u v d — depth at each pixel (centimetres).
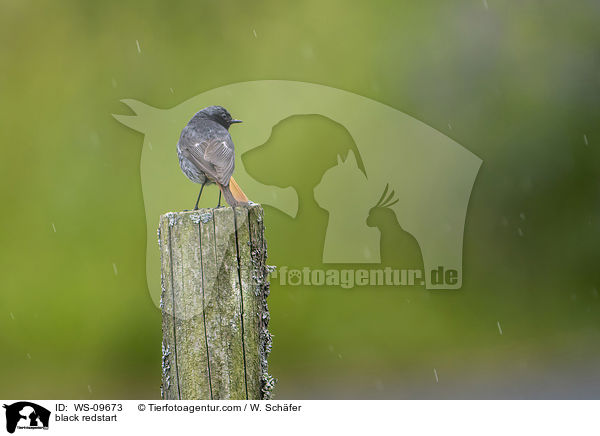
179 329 514
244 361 508
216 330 509
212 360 509
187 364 512
